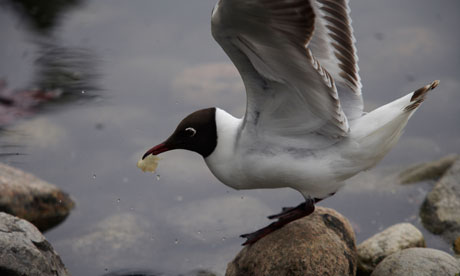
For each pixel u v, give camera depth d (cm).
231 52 694
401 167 1217
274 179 803
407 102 757
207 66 1528
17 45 1580
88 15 1723
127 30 1667
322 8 780
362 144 776
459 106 1380
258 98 750
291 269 793
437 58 1542
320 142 784
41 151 1244
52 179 1170
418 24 1669
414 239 903
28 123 1320
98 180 1174
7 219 781
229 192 1152
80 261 955
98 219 1070
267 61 695
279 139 786
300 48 645
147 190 1155
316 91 712
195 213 1085
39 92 1420
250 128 783
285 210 930
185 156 1252
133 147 1263
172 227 1050
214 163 830
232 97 1419
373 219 1068
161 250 988
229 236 1023
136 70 1512
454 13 1698
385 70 1515
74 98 1405
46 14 1712
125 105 1392
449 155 1198
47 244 793
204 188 1163
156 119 1348
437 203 1052
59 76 1472
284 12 614
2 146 1245
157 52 1588
